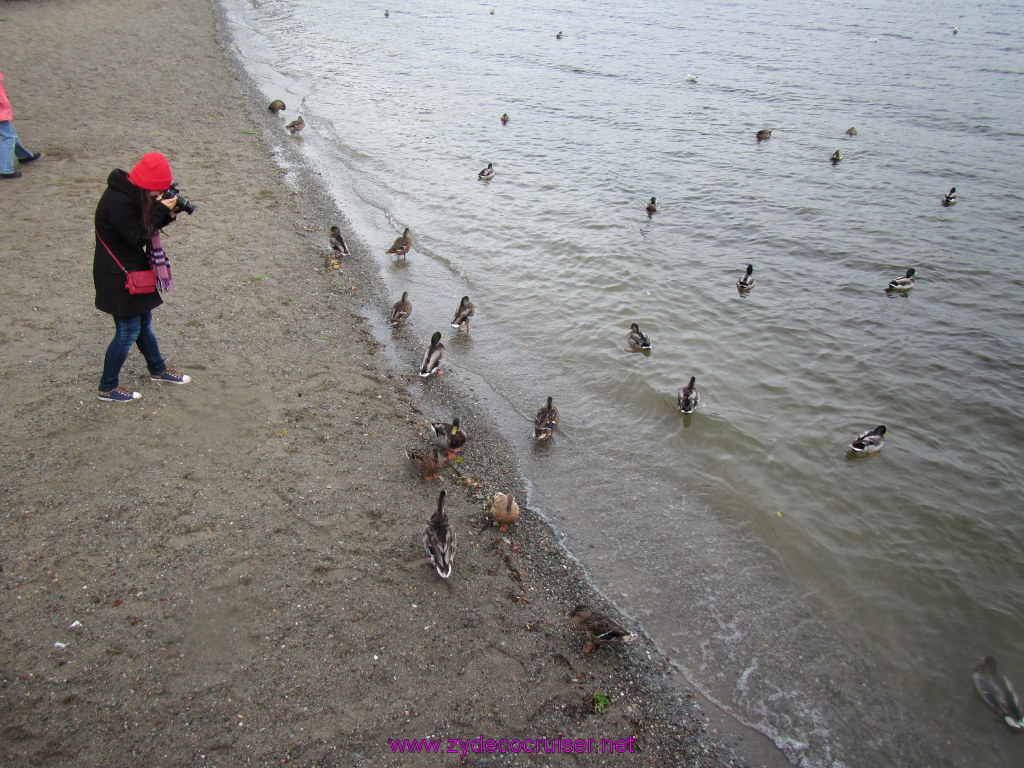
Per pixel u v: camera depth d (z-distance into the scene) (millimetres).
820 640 7535
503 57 39094
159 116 22141
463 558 7812
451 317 13922
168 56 29797
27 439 7965
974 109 31922
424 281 15281
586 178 22203
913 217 19828
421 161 22797
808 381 12344
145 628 6062
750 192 21516
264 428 9086
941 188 22203
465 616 7000
